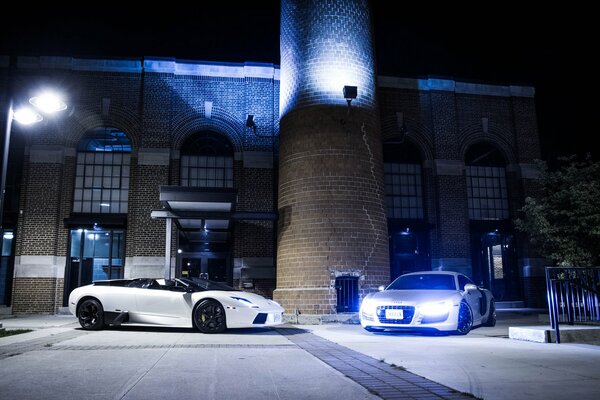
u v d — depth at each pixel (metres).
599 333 8.85
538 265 21.52
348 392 4.69
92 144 20.25
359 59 17.53
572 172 16.67
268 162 20.23
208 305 10.47
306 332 11.24
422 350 7.66
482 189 22.48
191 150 20.52
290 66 17.81
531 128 22.86
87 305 11.09
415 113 21.91
